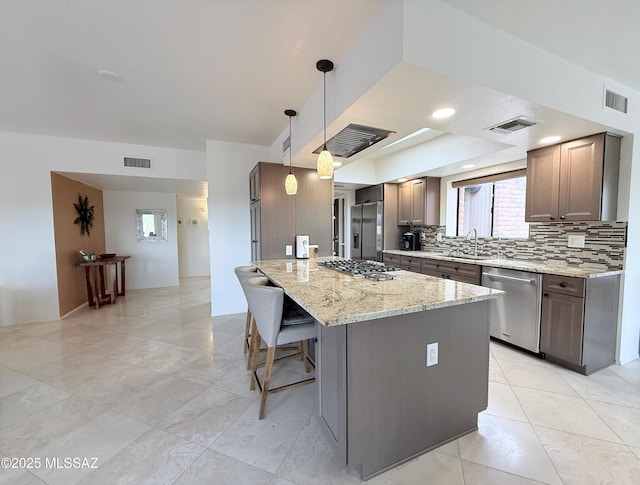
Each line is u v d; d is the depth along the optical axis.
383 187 4.93
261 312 1.82
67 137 3.79
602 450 1.54
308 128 2.67
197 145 4.19
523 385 2.18
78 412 1.88
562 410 1.88
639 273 2.55
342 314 1.22
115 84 2.40
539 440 1.62
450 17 1.49
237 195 4.09
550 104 1.86
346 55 1.93
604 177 2.33
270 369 1.83
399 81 1.57
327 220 3.74
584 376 2.31
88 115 3.05
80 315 4.08
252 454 1.53
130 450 1.55
